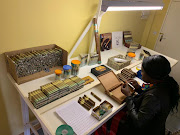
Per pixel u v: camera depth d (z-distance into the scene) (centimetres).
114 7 138
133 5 141
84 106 108
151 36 289
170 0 246
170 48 272
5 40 117
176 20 249
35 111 97
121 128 117
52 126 91
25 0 114
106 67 159
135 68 171
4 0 104
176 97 104
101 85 136
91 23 164
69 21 150
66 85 111
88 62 166
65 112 100
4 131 162
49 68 142
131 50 196
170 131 185
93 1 160
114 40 218
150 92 100
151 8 162
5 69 129
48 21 135
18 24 118
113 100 119
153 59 98
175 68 279
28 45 132
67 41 161
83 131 89
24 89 116
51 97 103
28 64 122
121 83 133
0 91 135
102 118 99
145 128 108
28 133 164
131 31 250
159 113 98
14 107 155
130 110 106
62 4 136
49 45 145
